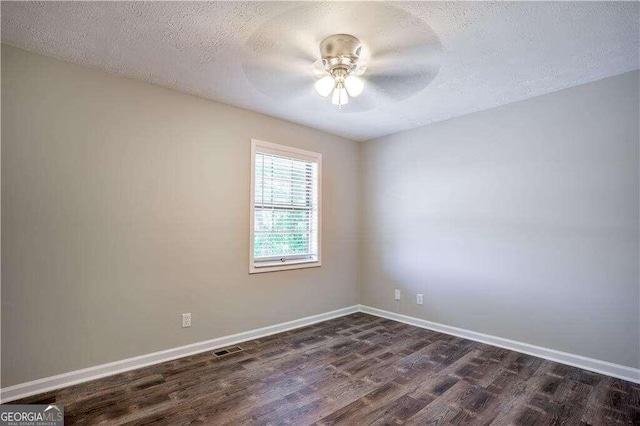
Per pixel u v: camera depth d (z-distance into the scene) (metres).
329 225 4.14
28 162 2.19
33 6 1.75
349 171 4.41
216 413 2.01
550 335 2.86
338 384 2.39
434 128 3.74
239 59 2.32
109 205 2.50
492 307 3.23
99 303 2.45
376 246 4.32
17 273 2.14
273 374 2.54
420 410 2.06
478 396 2.23
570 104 2.79
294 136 3.75
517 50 2.19
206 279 3.02
